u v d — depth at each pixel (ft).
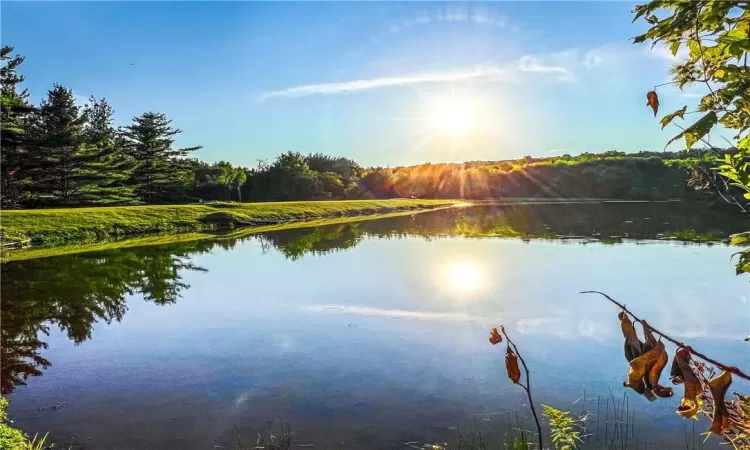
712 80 6.73
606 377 18.83
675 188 178.19
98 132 199.82
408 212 152.87
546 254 48.93
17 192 118.83
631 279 35.96
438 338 24.20
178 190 182.60
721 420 5.03
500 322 26.40
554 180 224.74
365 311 29.63
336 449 14.46
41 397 18.93
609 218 95.71
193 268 48.49
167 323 29.01
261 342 24.68
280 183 225.15
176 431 15.98
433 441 14.67
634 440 14.20
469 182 252.83
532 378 18.94
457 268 42.91
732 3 5.85
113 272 47.26
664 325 24.90
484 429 15.28
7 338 26.76
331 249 59.88
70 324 29.45
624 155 232.53
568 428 13.14
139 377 20.68
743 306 28.02
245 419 16.57
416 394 17.97
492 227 84.28
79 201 138.62
